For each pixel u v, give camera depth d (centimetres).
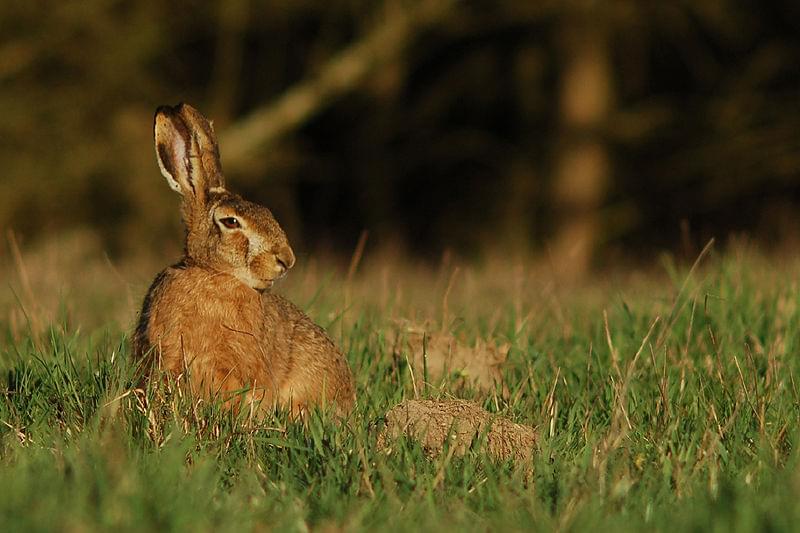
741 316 1089
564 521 609
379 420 800
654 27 3466
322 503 647
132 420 765
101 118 3319
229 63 3453
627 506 649
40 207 3167
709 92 3725
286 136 3659
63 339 923
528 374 941
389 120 3738
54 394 829
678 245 3503
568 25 3322
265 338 871
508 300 1273
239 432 773
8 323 1145
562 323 1141
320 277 1691
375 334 1045
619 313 1155
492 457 746
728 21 3456
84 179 3186
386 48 3331
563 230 3331
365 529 607
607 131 3375
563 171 3359
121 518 575
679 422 809
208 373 838
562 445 772
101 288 1518
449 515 632
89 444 693
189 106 917
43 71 3347
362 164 3794
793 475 656
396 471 691
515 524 611
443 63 3859
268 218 870
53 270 1684
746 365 932
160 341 842
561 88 3391
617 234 3588
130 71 3322
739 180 3528
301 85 3466
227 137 3319
